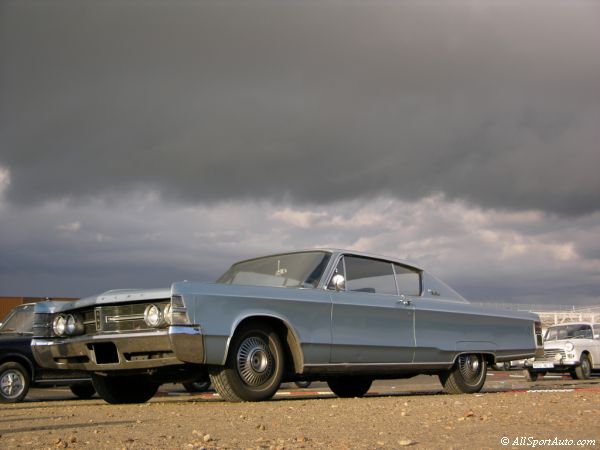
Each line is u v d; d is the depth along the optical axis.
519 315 9.77
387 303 8.09
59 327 7.44
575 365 18.12
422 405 6.55
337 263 7.88
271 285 7.85
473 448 3.87
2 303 23.92
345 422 5.17
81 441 4.42
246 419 5.44
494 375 20.75
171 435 4.61
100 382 7.83
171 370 7.17
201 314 6.54
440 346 8.58
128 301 6.81
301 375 7.50
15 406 8.23
